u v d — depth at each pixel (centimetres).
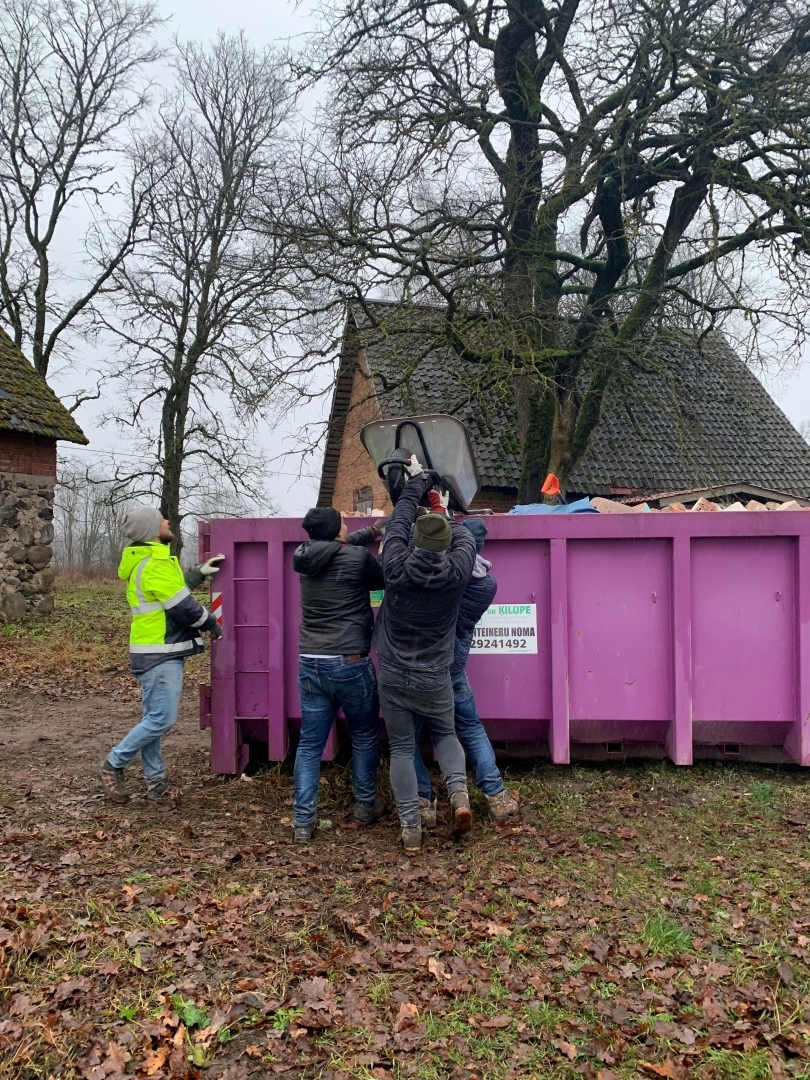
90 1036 288
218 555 547
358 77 1370
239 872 422
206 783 568
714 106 1277
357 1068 276
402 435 511
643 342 1493
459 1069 276
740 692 541
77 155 2361
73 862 429
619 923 372
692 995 318
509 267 1472
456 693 499
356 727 486
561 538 539
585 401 1641
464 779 456
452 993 318
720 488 1433
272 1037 291
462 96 1412
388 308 1486
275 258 1452
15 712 835
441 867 432
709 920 373
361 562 472
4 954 327
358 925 366
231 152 2231
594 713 546
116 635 1357
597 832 475
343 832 484
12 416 1419
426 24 1378
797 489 2033
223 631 551
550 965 339
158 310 2277
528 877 419
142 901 384
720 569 539
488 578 499
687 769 567
